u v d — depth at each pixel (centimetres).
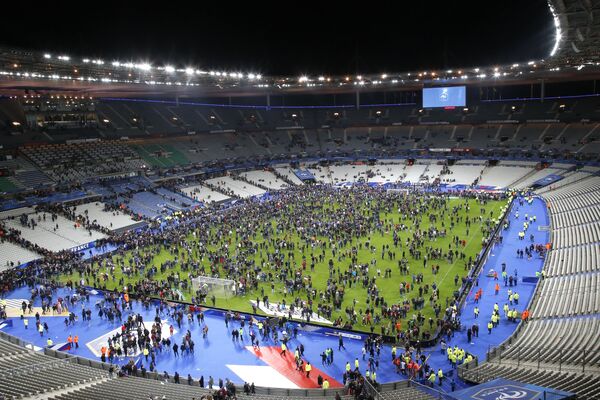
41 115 8869
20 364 2894
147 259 5544
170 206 8219
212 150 11188
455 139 11512
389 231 6438
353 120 13138
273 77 10494
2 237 5925
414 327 3456
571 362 2527
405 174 10656
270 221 7219
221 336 3738
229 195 9331
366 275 4656
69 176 8062
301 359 3306
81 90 9044
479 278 4606
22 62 6525
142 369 3039
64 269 5312
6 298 4672
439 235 6131
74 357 3188
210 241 6256
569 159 9481
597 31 4166
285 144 12419
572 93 11806
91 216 7169
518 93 12325
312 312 4012
